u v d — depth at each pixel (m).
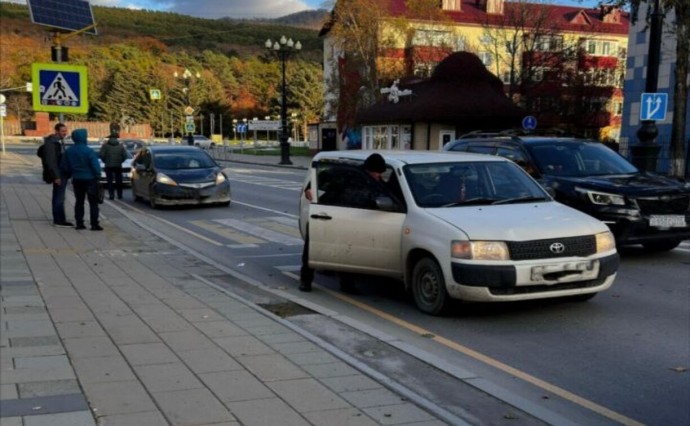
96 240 11.16
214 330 5.71
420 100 37.09
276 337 5.52
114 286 7.52
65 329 5.66
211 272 8.78
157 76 109.56
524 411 4.23
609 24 66.06
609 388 4.74
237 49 146.38
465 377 4.84
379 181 7.36
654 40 15.54
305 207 8.51
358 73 44.16
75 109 11.19
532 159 10.36
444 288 6.42
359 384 4.42
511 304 7.11
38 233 11.70
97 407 3.96
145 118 109.94
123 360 4.86
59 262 8.98
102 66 112.56
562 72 42.41
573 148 10.66
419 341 5.88
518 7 45.53
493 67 57.81
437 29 45.56
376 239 7.14
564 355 5.48
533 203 7.15
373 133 43.16
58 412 3.87
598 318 6.57
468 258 6.15
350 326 6.23
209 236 12.44
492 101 35.91
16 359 4.84
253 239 12.09
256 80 127.75
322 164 7.97
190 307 6.54
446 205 6.96
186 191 16.62
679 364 5.25
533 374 5.04
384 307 7.12
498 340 5.89
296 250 10.95
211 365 4.78
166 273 8.43
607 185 9.28
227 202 17.45
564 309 6.90
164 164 17.33
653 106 15.59
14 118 105.25
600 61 55.47
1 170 30.66
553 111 42.25
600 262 6.44
